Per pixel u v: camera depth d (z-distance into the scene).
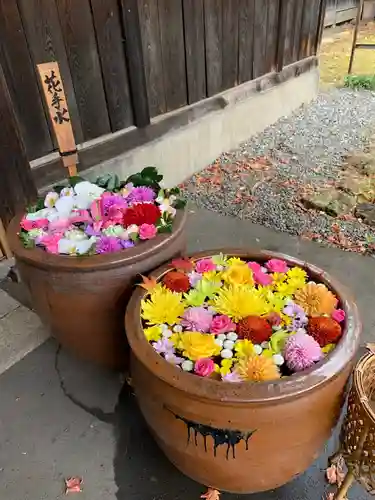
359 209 3.21
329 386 1.25
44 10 2.37
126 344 1.86
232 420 1.20
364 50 7.64
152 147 3.34
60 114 1.88
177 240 1.73
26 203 2.56
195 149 3.79
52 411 1.92
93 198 1.85
